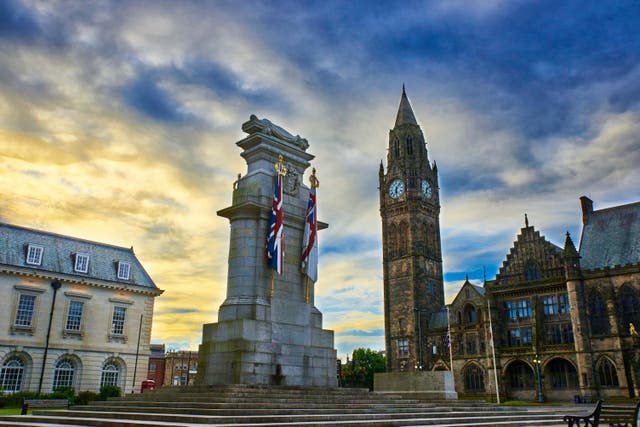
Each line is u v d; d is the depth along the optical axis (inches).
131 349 2605.8
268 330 1084.5
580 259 3380.9
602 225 3464.6
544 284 3464.6
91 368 2442.2
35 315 2310.5
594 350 3063.5
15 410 1584.6
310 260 1211.2
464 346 3841.0
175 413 811.4
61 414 919.0
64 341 2381.9
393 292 4608.8
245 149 1275.8
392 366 4436.5
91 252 2635.3
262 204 1170.6
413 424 855.7
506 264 3762.3
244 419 727.1
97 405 995.3
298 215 1247.5
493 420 1018.1
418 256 4601.4
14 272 2261.3
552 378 3314.5
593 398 2960.1
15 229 2416.3
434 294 4648.1
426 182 4958.2
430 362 4185.5
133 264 2773.1
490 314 3513.8
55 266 2434.8
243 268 1133.7
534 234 3693.4
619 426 1010.7
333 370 1185.4
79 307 2472.9
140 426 694.5
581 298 3171.8
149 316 2721.5
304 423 721.0
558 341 3378.4
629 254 3191.4
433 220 4923.7
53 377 2321.6
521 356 3408.0
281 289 1155.3
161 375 4443.9
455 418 968.9
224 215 1208.2
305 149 1318.9
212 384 1012.5
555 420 1139.9
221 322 1083.9
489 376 3523.6
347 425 757.3
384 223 4884.4
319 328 1196.5
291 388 994.1
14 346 2220.7
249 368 1021.8
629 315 3026.6
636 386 2866.6
